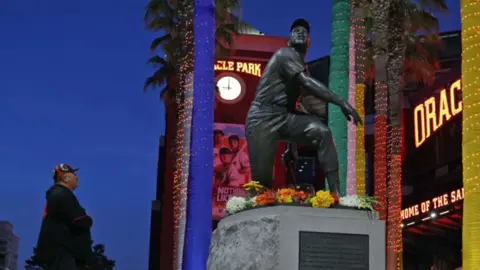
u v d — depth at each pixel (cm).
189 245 1591
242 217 925
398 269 2138
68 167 670
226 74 4550
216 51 2959
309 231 859
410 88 4425
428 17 2541
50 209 638
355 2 1777
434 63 2756
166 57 2858
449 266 3997
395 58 2184
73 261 631
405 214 4159
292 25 1005
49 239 630
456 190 3478
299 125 964
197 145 1636
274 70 979
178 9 2025
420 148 4253
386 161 2255
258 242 877
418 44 2698
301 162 4334
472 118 978
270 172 990
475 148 970
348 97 1659
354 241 866
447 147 3891
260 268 862
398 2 2202
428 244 4181
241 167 4450
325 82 4703
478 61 986
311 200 878
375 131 2153
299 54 993
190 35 1955
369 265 861
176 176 2142
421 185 4250
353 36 1752
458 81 3778
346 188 1611
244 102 4541
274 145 981
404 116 4441
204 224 1600
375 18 2188
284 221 859
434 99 4053
